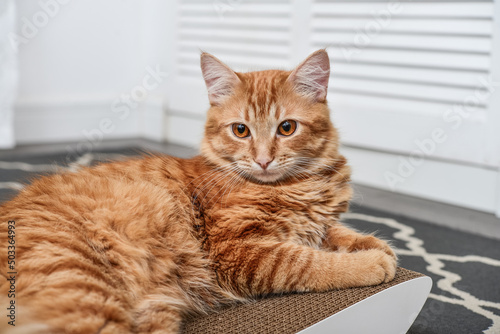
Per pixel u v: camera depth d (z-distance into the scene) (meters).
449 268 0.71
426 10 0.89
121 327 0.45
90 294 0.46
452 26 0.87
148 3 1.31
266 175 0.57
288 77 0.58
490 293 0.65
